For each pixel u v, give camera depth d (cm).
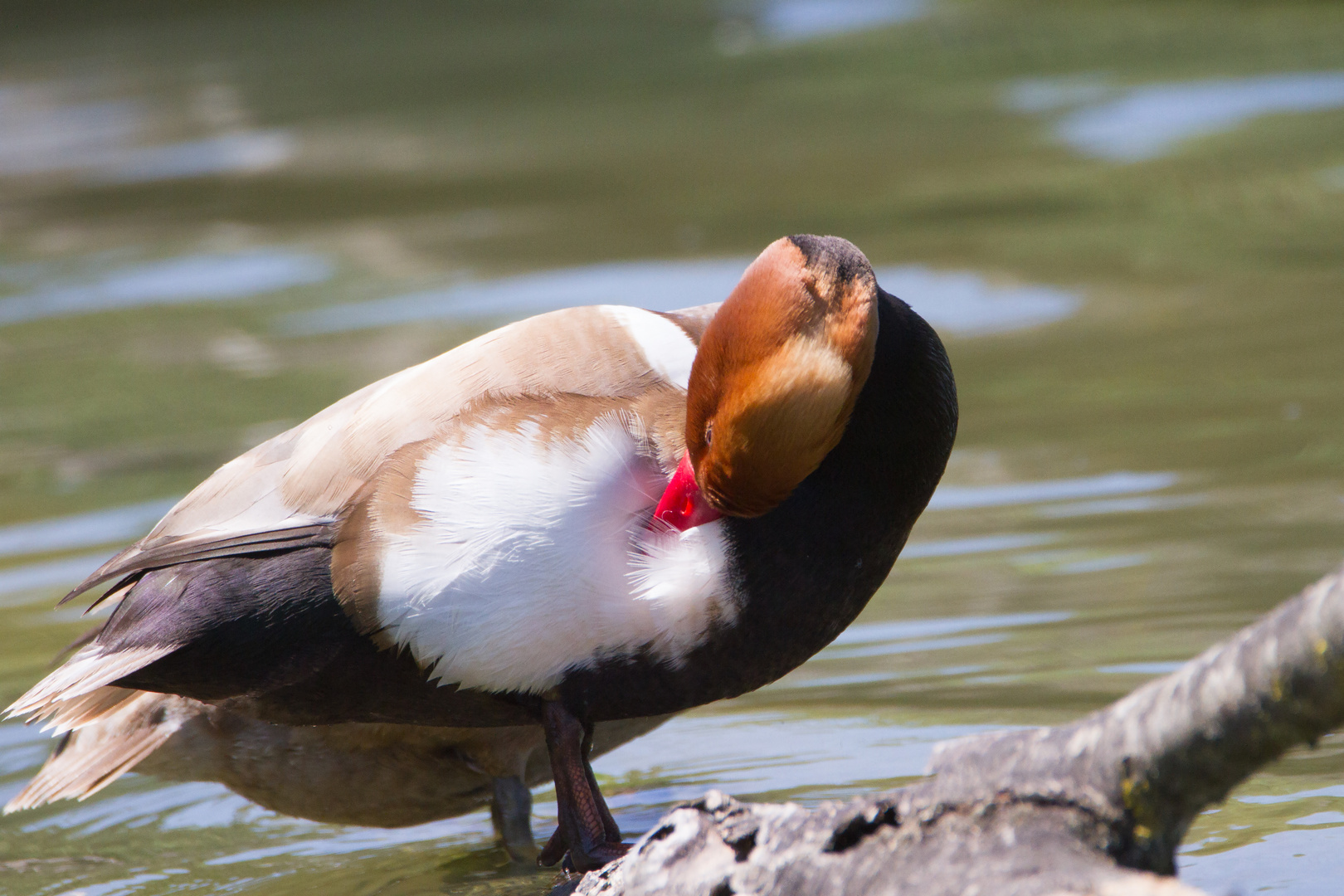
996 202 1917
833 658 829
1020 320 1473
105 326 1664
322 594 606
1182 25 3033
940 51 3016
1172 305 1478
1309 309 1430
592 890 527
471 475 594
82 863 701
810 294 566
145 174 2445
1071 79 2648
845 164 2184
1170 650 783
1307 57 2617
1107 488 1042
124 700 692
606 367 615
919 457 607
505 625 593
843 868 447
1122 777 418
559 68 3161
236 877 683
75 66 3497
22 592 993
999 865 412
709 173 2194
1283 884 561
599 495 591
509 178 2253
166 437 1283
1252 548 909
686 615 593
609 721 678
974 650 816
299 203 2186
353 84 3105
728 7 3722
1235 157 2036
